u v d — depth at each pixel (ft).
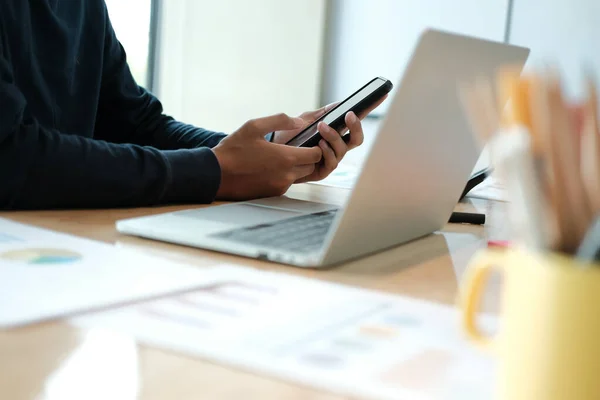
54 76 3.41
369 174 1.73
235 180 2.99
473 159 2.42
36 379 1.00
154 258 1.77
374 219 1.94
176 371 1.05
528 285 0.86
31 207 2.44
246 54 10.41
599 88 0.84
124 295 1.40
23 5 3.16
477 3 9.21
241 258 1.91
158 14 10.73
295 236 2.09
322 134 3.19
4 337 1.16
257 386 1.02
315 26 9.98
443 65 1.76
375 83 3.31
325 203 3.11
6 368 1.03
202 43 10.64
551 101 0.80
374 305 1.47
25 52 3.18
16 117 2.36
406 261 2.05
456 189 2.48
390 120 1.68
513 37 9.04
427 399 0.99
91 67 3.73
